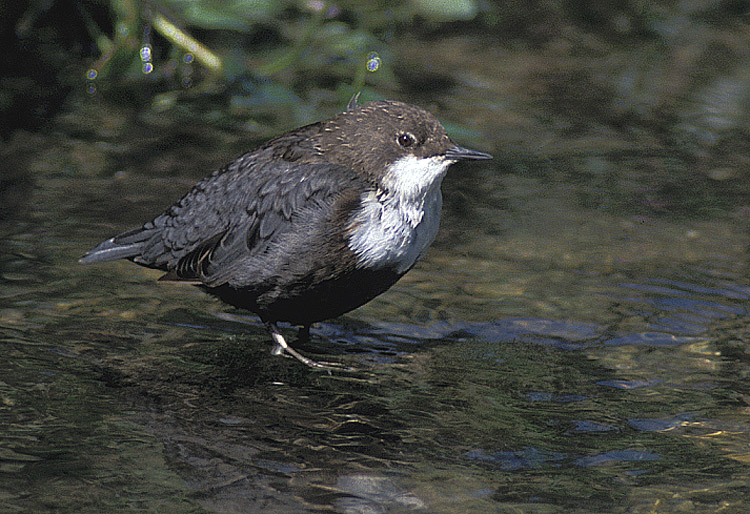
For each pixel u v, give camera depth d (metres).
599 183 12.75
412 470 7.08
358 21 17.28
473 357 8.96
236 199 8.88
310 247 8.55
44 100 14.24
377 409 8.00
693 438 7.61
